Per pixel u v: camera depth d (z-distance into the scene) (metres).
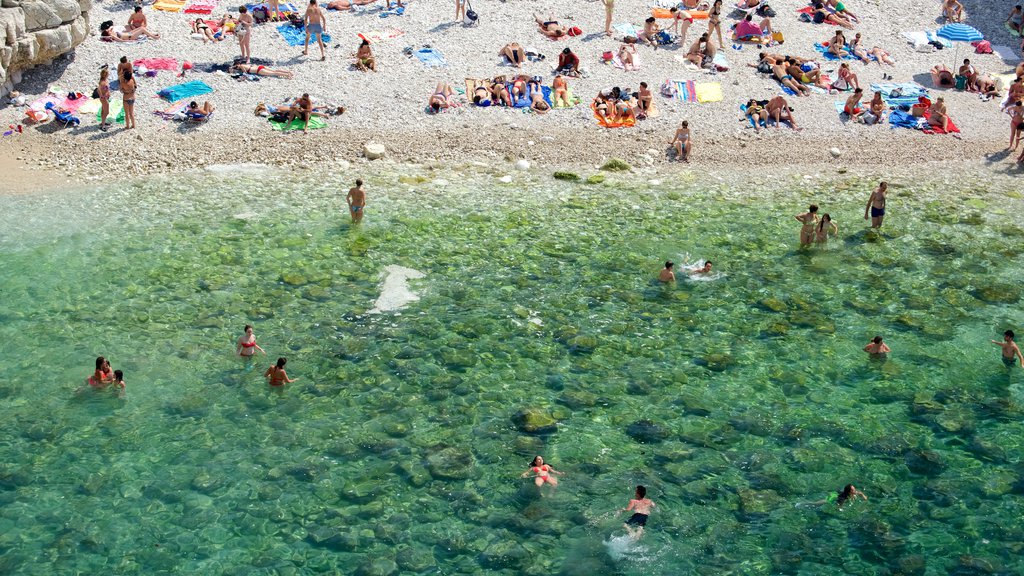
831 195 29.77
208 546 15.90
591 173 30.73
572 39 37.88
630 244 26.23
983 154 32.72
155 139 31.08
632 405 19.64
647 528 16.42
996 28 40.56
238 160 30.41
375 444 18.33
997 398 19.98
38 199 27.50
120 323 21.77
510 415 19.23
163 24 36.91
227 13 37.69
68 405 19.02
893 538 16.36
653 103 34.53
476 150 31.72
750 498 17.20
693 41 38.12
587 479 17.56
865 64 37.56
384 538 16.14
